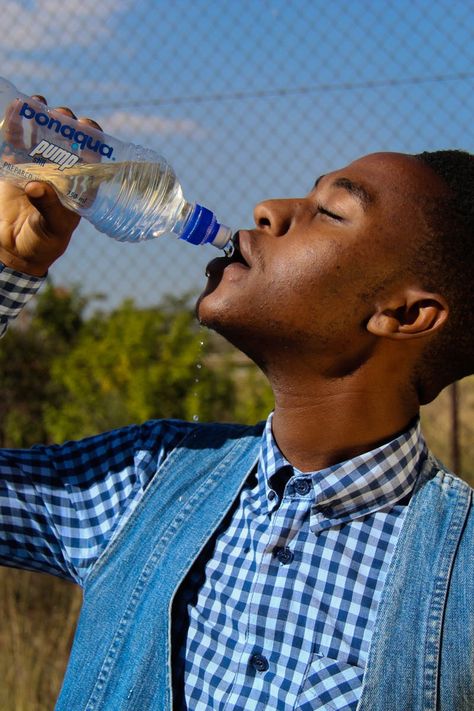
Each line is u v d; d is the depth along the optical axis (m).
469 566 1.35
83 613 1.52
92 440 1.70
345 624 1.36
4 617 3.73
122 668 1.43
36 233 1.57
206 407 4.45
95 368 4.62
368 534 1.43
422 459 1.53
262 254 1.44
